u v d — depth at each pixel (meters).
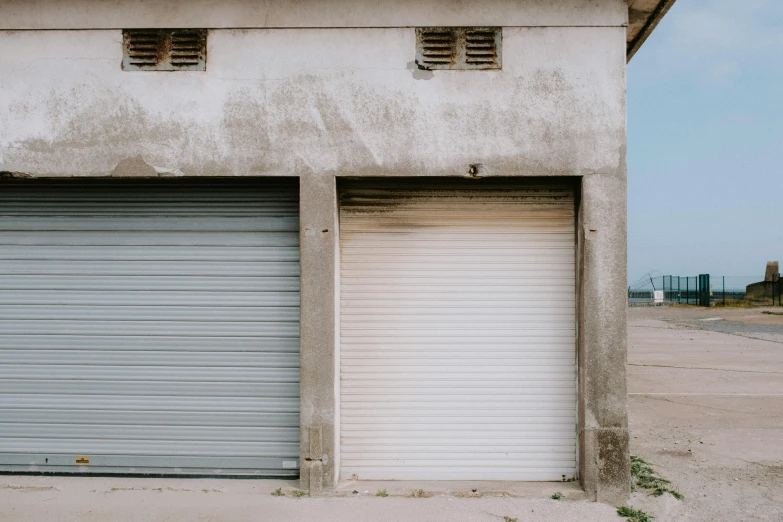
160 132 4.33
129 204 4.65
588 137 4.22
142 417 4.58
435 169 4.28
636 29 4.71
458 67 4.30
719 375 9.62
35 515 3.93
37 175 4.35
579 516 3.94
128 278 4.62
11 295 4.64
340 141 4.29
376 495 4.23
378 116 4.29
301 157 4.30
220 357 4.58
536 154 4.25
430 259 4.59
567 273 4.54
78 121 4.35
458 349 4.56
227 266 4.61
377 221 4.60
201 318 4.60
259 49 4.32
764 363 10.85
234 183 4.61
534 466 4.52
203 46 4.34
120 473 4.57
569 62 4.25
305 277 4.29
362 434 4.56
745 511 4.07
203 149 4.32
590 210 4.21
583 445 4.25
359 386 4.57
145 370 4.59
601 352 4.18
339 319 4.55
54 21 4.34
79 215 4.66
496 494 4.25
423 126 4.29
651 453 5.41
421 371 4.56
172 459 4.57
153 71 4.34
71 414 4.60
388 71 4.30
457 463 4.54
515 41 4.28
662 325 18.81
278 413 4.55
